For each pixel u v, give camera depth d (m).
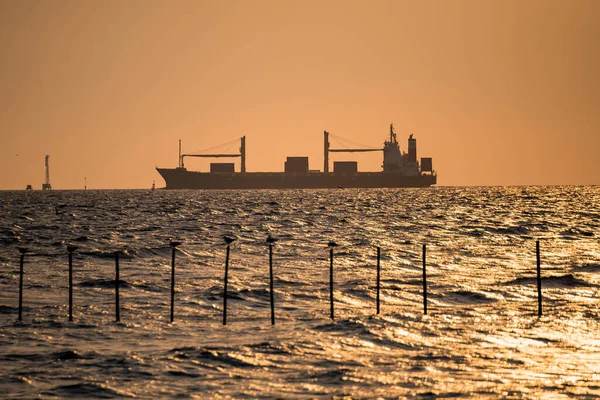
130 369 127.94
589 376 123.25
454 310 179.62
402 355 137.38
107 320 167.88
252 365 130.50
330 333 154.88
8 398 114.06
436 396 113.62
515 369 127.56
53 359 134.00
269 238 167.62
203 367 129.38
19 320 166.25
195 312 178.75
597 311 176.88
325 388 117.81
